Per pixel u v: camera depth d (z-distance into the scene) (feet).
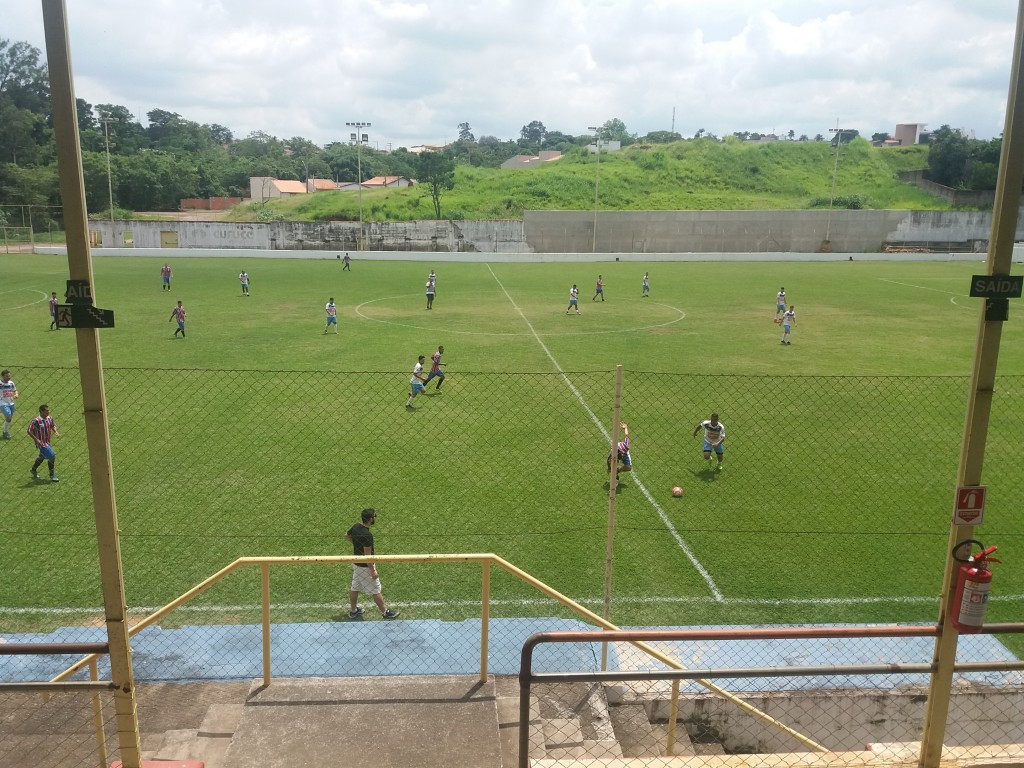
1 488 45.01
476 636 29.12
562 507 43.14
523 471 48.57
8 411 54.54
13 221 270.87
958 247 252.62
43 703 23.95
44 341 91.91
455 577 35.27
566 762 19.20
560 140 615.98
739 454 52.13
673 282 169.68
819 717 25.70
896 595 34.06
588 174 338.54
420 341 95.66
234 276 171.73
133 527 39.96
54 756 21.12
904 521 41.73
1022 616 32.24
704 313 122.62
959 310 127.95
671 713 23.41
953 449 53.21
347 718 20.57
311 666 26.94
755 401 66.08
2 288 140.97
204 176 361.51
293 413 60.54
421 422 58.65
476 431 56.54
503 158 528.22
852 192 322.55
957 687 26.03
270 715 20.63
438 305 129.18
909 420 60.08
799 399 66.74
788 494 45.29
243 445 52.70
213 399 64.54
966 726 26.21
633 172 343.05
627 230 247.09
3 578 34.35
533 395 67.56
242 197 380.58
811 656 28.48
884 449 53.16
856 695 25.70
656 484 46.65
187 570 35.58
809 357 88.53
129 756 16.85
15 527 39.70
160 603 32.63
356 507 42.80
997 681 26.50
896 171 348.18
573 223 245.24
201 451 51.39
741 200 313.32
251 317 113.39
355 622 30.04
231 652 27.78
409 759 19.06
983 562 16.34
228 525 40.34
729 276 184.03
